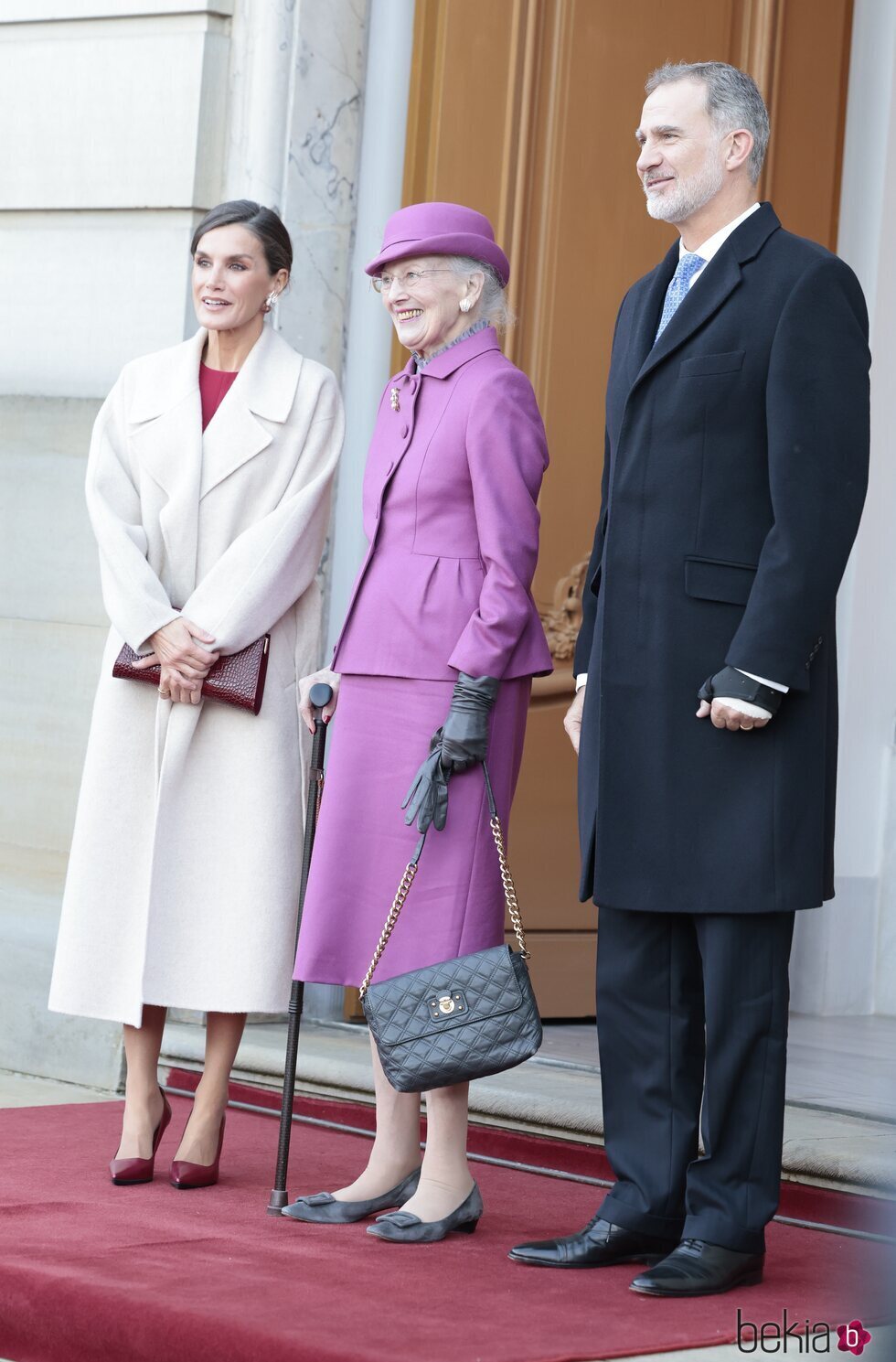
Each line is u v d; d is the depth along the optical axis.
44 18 17.44
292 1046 12.05
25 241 17.53
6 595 17.42
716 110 10.58
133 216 17.08
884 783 21.42
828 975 20.83
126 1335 9.23
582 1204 12.70
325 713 12.81
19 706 17.27
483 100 17.45
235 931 12.91
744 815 10.27
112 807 13.15
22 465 17.41
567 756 18.34
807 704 10.34
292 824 13.16
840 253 20.67
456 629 11.55
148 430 13.31
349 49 17.19
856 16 20.59
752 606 10.02
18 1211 11.52
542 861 18.14
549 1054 16.08
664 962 10.90
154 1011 13.15
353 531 17.39
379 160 17.39
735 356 10.36
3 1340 9.78
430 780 11.27
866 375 10.37
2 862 17.27
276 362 13.47
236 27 16.83
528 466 11.60
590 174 18.19
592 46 18.11
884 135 20.72
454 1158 11.58
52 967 16.84
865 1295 6.64
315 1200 11.85
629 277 18.56
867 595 21.17
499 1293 10.02
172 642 12.77
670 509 10.52
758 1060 10.41
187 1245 10.78
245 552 12.95
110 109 17.12
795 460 10.05
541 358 17.94
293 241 16.83
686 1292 10.10
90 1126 14.70
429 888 11.47
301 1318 9.20
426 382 11.89
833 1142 12.56
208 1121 12.83
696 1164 10.53
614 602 10.66
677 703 10.44
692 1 18.88
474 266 11.82
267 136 16.62
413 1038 11.01
